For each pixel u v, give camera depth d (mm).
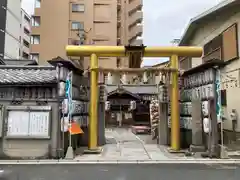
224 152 12578
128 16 44219
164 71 14375
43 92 13008
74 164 11547
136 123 32281
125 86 33500
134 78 33500
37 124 12727
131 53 14203
